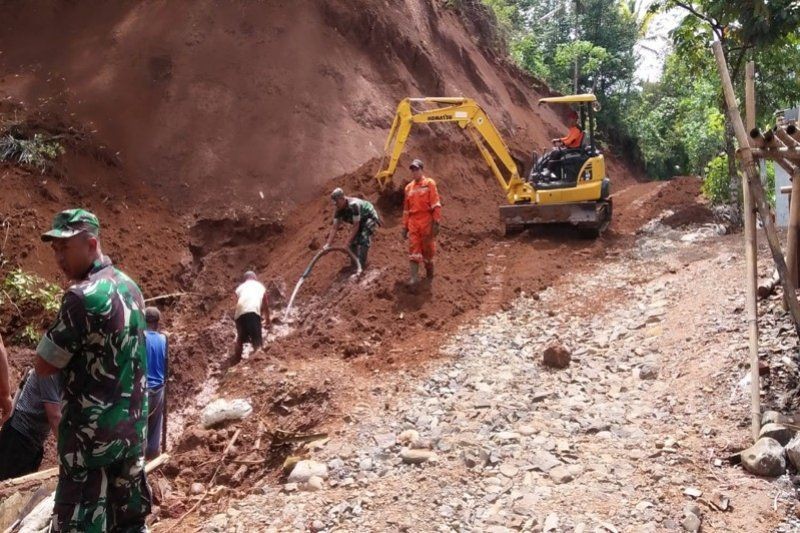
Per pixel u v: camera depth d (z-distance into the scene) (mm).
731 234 12398
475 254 12070
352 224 11188
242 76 15719
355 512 5445
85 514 3811
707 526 4797
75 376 3844
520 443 6113
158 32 16141
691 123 24359
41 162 12203
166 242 12539
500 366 7984
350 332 9359
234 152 14414
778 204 10852
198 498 6426
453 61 20859
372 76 17453
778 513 4867
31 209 11430
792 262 7297
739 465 5496
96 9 16641
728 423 6039
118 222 12383
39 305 10148
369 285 10438
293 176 14258
